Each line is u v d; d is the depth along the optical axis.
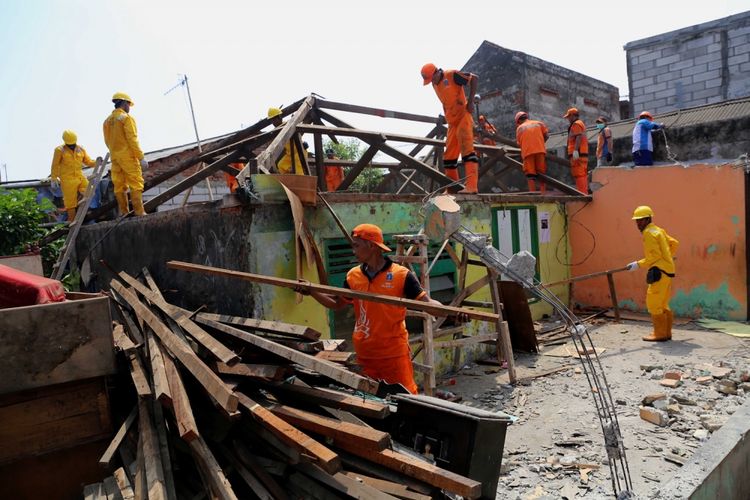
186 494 2.57
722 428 3.91
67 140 9.84
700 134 10.27
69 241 6.86
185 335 3.42
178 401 2.55
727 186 8.74
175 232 6.11
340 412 2.71
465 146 7.98
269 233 5.07
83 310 2.99
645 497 3.13
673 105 16.89
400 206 6.45
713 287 8.98
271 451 2.54
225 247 5.25
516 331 7.49
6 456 2.88
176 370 2.88
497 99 16.64
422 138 8.13
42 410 2.96
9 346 2.82
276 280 3.41
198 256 5.71
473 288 6.47
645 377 6.12
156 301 4.09
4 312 2.81
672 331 8.27
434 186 9.55
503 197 8.45
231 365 2.74
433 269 6.99
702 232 9.03
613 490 3.40
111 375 3.42
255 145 7.94
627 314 9.59
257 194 4.90
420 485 2.23
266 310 5.00
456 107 7.91
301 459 2.42
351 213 5.89
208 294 5.55
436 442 2.57
